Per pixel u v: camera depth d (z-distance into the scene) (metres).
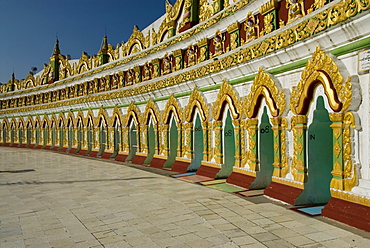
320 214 7.07
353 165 6.42
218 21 11.66
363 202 6.14
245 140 10.51
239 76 10.62
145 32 18.41
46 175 14.65
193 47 13.63
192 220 7.03
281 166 8.71
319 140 8.00
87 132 24.22
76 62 26.30
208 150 12.71
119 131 20.09
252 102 9.77
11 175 14.88
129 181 12.41
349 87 6.38
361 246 5.26
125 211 8.00
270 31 9.12
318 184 8.00
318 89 7.40
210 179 11.85
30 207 8.80
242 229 6.32
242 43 10.73
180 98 14.65
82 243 5.94
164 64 15.84
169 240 5.91
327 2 7.25
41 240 6.18
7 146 36.47
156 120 16.34
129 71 19.05
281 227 6.34
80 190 10.94
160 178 12.86
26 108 33.38
